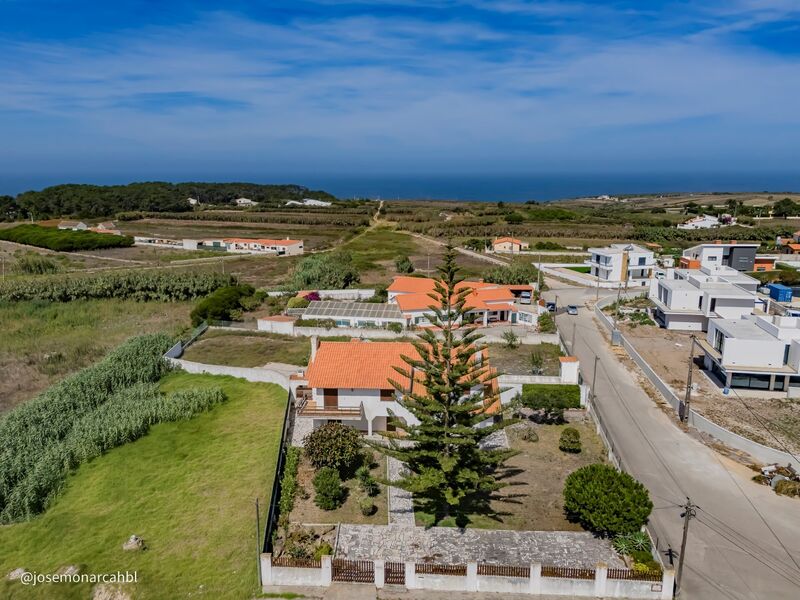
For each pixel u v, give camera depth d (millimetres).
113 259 111500
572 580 22688
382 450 28547
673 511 28312
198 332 59938
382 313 62031
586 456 33812
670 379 45688
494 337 55719
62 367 51938
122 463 33906
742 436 35250
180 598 23109
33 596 23500
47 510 29844
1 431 36500
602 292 79250
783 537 26375
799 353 41000
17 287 77250
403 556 25188
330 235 143250
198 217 175125
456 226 147125
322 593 23172
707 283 61844
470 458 27188
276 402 42156
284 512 28031
